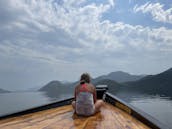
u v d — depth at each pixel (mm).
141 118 2418
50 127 2107
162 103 106438
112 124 2281
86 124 2268
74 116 2768
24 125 2186
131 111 2887
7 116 2559
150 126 2104
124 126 2184
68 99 3984
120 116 2797
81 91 2807
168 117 67188
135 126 2186
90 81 3008
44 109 3314
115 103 3855
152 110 83062
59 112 3096
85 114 2760
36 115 2826
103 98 4273
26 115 2818
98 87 4348
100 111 3238
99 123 2332
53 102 3527
